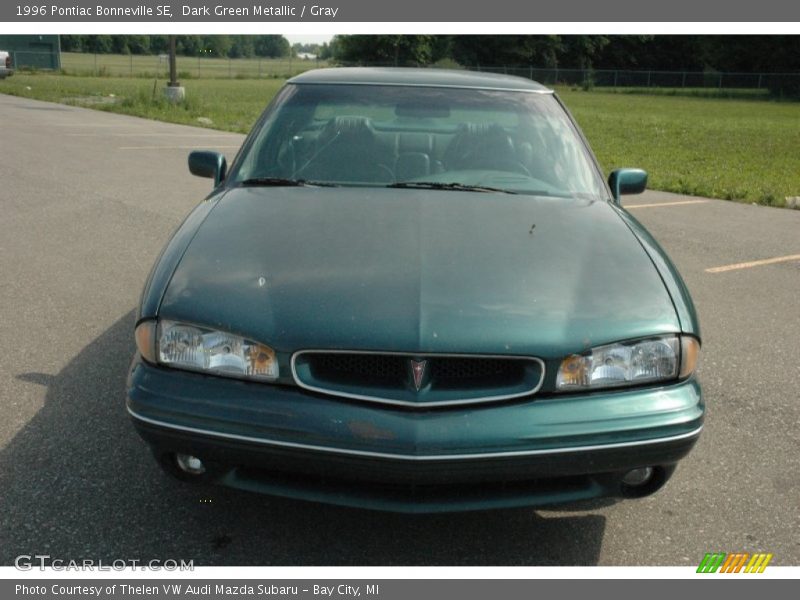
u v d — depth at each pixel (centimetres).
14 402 367
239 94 3484
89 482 301
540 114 392
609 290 264
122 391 383
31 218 770
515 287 259
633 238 304
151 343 253
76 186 953
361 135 372
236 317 246
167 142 1491
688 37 7231
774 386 420
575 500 249
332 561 262
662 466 252
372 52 6419
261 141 376
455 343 237
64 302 518
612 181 394
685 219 886
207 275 264
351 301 248
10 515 278
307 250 276
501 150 368
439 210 313
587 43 7175
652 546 276
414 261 268
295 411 236
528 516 291
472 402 237
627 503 302
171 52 2491
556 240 293
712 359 457
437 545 272
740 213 939
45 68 4972
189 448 242
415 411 235
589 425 239
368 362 240
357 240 283
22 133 1530
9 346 439
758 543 279
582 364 244
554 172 362
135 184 985
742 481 321
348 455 232
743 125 2859
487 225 301
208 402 240
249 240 285
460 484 242
